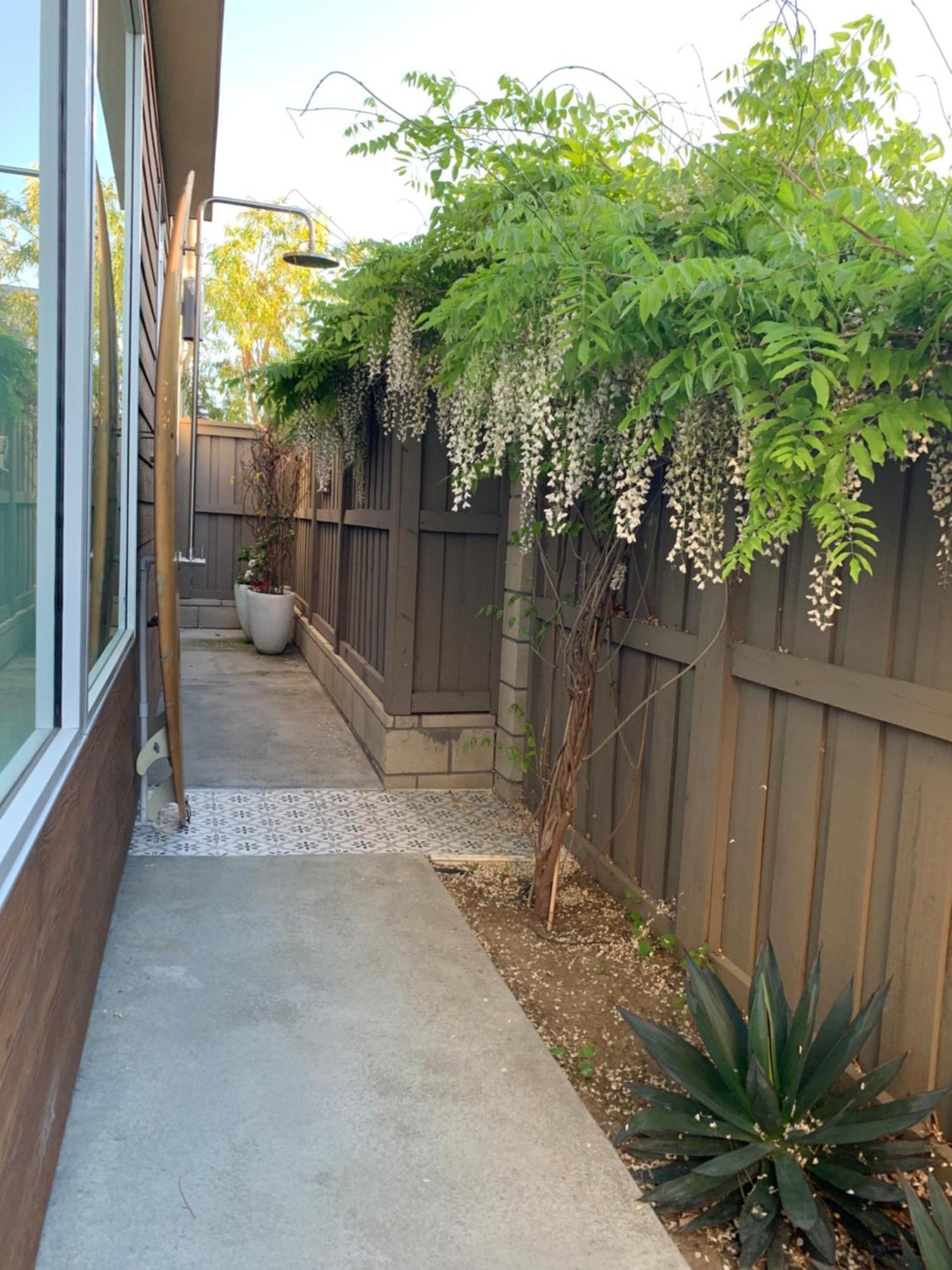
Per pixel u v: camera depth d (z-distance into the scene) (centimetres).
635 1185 196
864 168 229
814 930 245
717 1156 199
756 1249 177
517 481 360
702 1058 217
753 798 270
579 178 253
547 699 423
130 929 298
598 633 320
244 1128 205
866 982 225
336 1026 250
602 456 269
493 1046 245
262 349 1497
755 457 177
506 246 216
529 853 394
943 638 199
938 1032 202
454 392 321
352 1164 196
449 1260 172
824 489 164
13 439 151
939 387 172
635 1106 231
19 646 161
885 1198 181
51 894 167
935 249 151
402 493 458
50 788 162
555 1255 175
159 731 383
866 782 223
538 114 256
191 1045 236
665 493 284
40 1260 165
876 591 219
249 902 325
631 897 338
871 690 217
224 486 1024
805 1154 196
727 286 175
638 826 341
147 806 388
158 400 360
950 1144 199
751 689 271
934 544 201
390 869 365
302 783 479
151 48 398
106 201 266
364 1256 171
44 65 168
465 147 258
